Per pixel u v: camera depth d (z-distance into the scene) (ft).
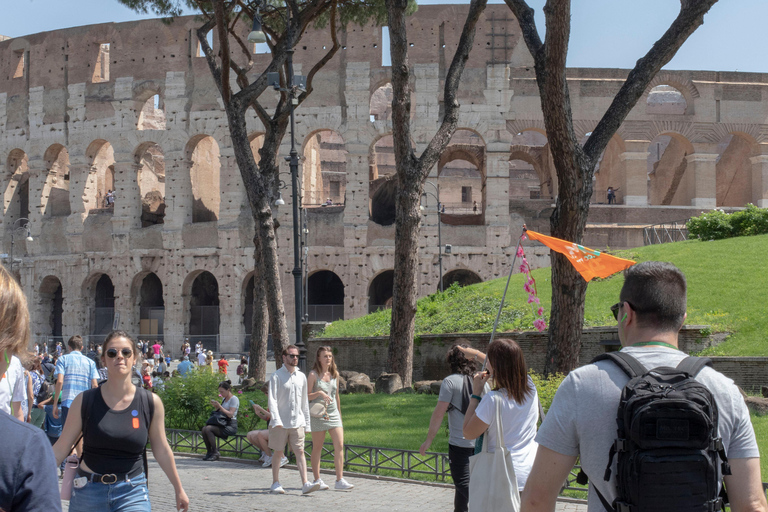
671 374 13.17
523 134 304.91
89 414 25.00
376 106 336.49
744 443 13.35
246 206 205.46
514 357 26.07
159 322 214.28
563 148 65.00
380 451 49.60
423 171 87.45
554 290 68.33
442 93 199.82
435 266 199.00
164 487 47.09
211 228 205.67
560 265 67.05
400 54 85.15
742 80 201.46
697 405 12.38
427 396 83.71
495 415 25.62
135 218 213.46
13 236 227.20
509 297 116.88
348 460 52.11
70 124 219.20
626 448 12.73
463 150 215.92
